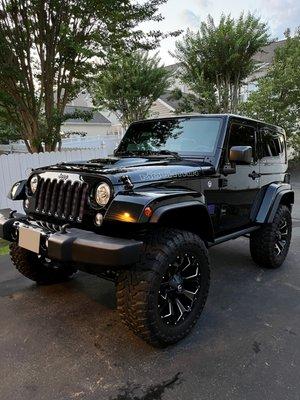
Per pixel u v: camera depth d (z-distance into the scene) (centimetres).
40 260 345
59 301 330
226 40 1419
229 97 1524
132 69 1370
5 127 822
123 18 657
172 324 254
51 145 734
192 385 217
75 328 282
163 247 240
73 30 656
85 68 700
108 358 243
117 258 215
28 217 293
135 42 715
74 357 244
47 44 653
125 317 240
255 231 405
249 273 407
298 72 1417
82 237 230
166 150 355
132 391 212
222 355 247
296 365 236
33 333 274
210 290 358
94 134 2825
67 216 261
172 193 248
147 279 231
